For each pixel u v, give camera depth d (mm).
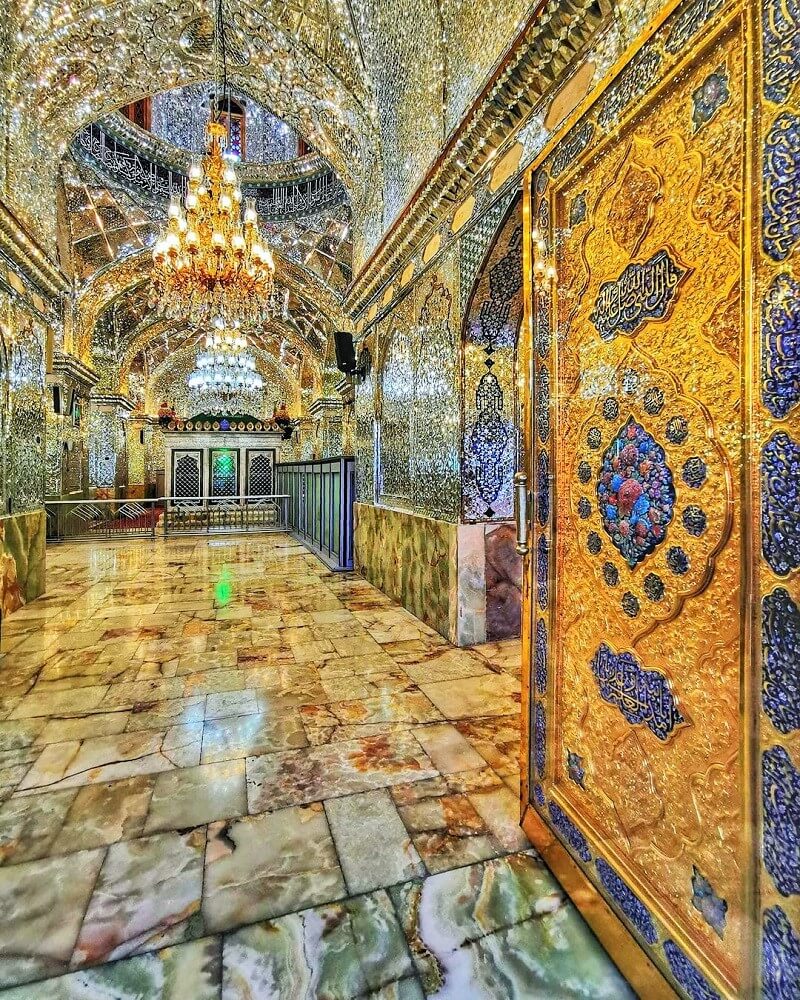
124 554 6840
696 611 956
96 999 1056
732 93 878
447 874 1404
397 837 1542
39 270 4090
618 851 1170
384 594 4609
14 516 3938
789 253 766
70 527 8844
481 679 2717
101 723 2225
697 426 953
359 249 5148
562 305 1406
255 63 4512
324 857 1457
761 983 798
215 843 1506
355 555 5656
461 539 3207
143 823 1591
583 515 1324
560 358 1418
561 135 1400
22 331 4000
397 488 4387
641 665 1106
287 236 9406
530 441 1559
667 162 1028
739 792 854
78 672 2787
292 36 4215
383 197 4359
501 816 1646
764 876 802
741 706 849
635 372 1125
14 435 3883
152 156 8648
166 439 13922
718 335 908
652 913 1046
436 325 3473
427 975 1120
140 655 3047
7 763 1917
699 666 947
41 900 1297
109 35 3934
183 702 2434
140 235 8977
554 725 1449
